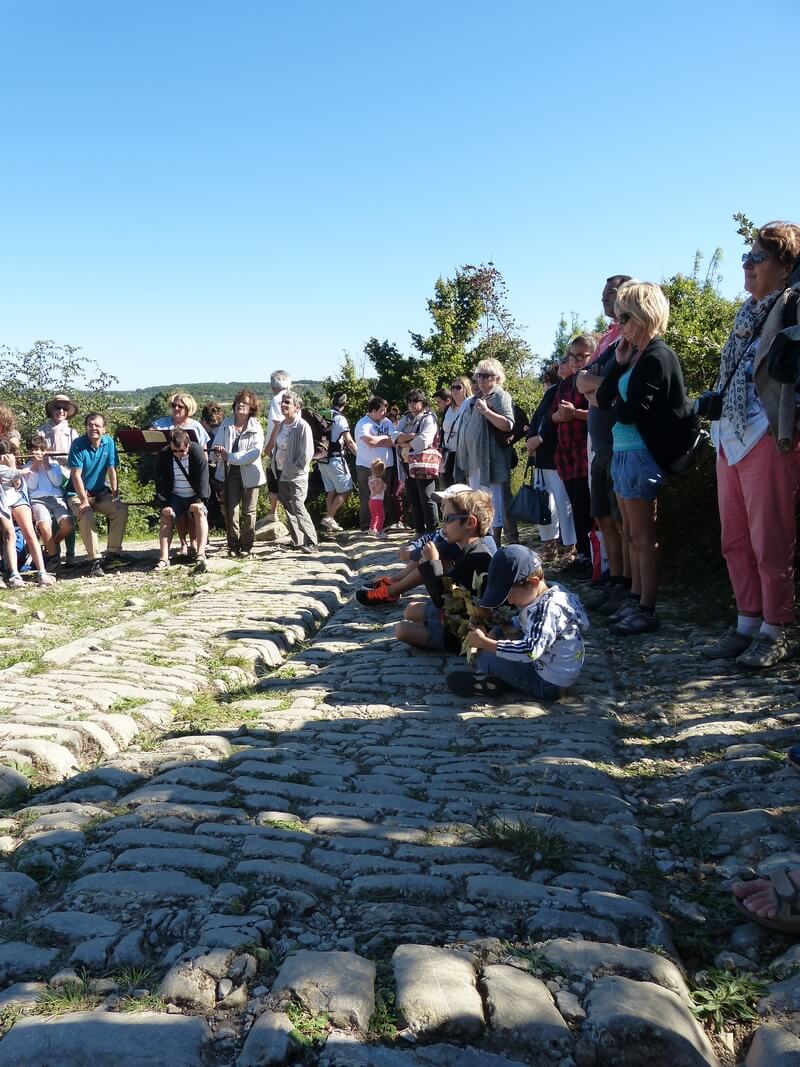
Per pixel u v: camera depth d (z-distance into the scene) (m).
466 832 3.15
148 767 3.91
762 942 2.54
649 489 5.68
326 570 10.16
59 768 3.91
